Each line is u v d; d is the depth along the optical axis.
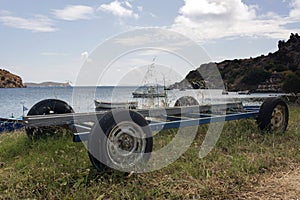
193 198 2.77
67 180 3.09
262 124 5.28
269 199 2.80
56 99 5.01
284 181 3.22
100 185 3.01
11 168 3.55
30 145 4.32
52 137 4.52
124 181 3.17
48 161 3.64
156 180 3.25
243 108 6.20
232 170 3.39
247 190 2.98
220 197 2.82
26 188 2.97
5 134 5.46
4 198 2.79
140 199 2.77
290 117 7.05
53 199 2.77
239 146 4.46
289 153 4.15
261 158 3.84
